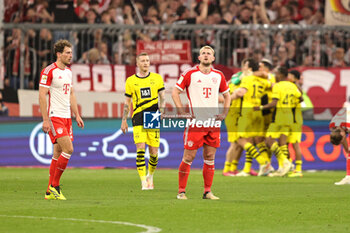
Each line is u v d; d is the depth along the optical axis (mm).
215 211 24406
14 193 31797
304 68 52281
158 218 22344
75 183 38375
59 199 28703
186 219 22156
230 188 35688
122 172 48625
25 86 53281
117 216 22781
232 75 52344
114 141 53062
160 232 19203
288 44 54656
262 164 47375
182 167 29031
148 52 52062
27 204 26500
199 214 23500
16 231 19266
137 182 39281
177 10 59562
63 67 28969
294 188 35906
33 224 20656
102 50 54312
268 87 48344
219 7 59750
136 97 34375
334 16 58438
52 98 28750
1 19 54375
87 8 58500
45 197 29062
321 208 25734
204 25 52562
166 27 52438
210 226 20609
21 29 52781
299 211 24703
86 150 53094
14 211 24062
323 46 55031
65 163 28609
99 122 52781
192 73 28375
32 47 53094
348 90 52406
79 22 58062
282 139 47344
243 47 54625
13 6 56562
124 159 53156
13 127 53062
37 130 53281
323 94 52500
